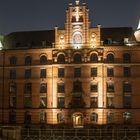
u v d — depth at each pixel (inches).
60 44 3644.2
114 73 3567.9
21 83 3710.6
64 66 3614.7
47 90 3624.5
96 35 3602.4
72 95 3565.5
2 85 3759.8
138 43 3614.7
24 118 3659.0
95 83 3558.1
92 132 2842.0
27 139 2687.0
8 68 3759.8
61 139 2701.8
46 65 3651.6
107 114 3518.7
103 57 3582.7
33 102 3651.6
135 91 3531.0
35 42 3791.8
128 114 3511.3
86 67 3580.2
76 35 3624.5
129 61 3567.9
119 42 3639.3
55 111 3575.3
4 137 2329.0
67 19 3644.2
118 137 2704.2
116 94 3535.9
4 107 3725.4
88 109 3518.7
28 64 3703.3
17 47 3811.5
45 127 3543.3
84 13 3622.0
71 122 3533.5
